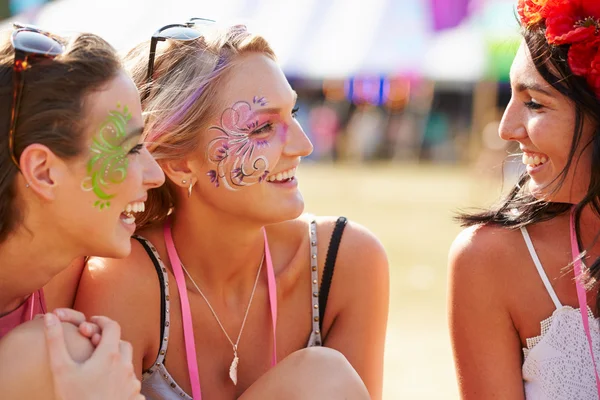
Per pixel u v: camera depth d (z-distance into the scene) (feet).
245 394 6.70
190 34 7.11
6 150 5.59
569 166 6.76
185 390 7.41
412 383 13.94
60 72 5.61
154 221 7.60
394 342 16.35
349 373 6.54
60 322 5.59
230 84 7.02
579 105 6.55
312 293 7.73
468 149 62.75
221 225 7.28
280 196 7.16
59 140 5.62
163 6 49.03
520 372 7.39
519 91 6.93
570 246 7.29
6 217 5.71
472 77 55.01
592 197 6.75
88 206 5.84
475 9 53.01
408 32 55.52
